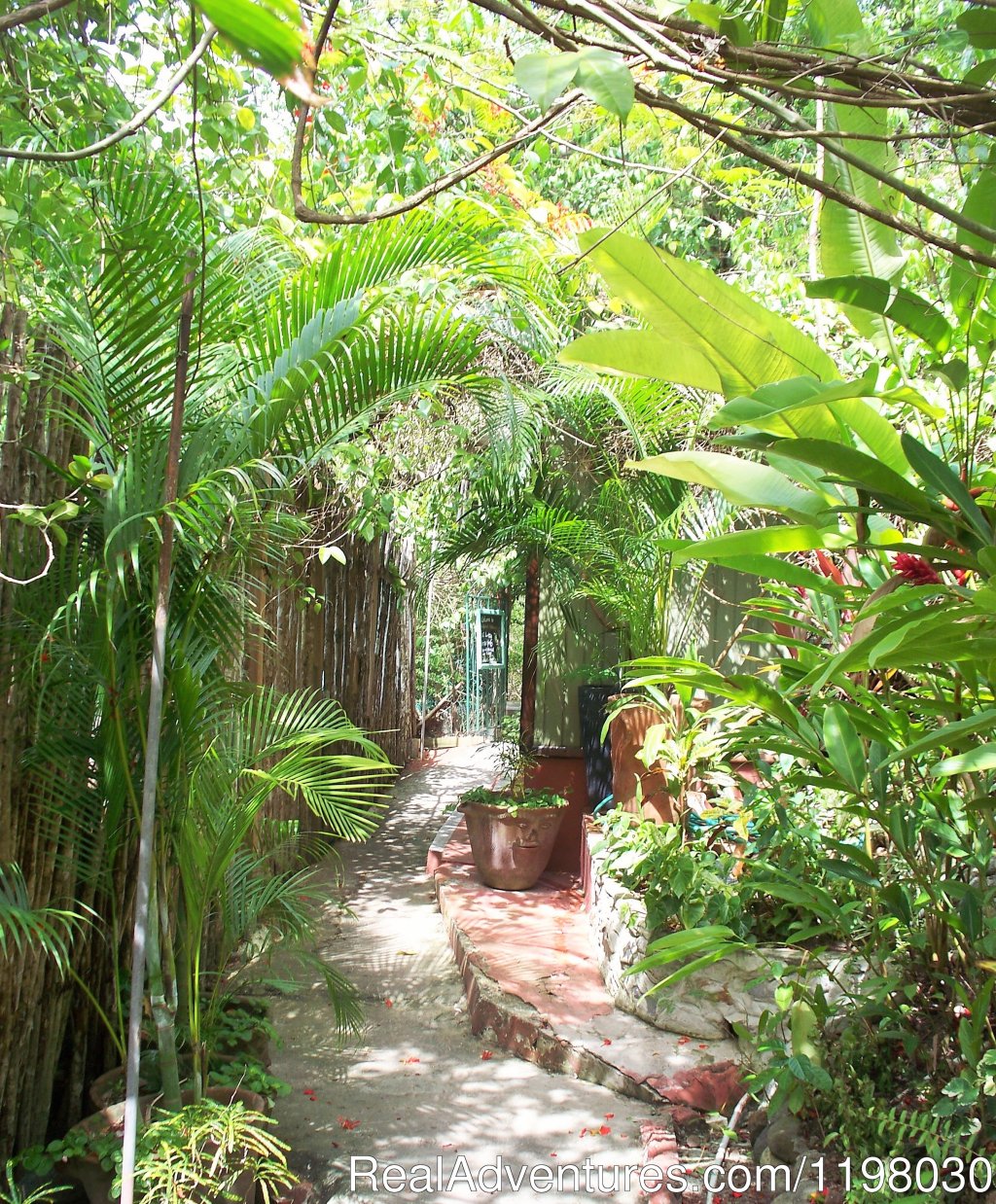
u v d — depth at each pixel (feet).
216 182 11.87
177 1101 8.56
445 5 12.66
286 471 9.77
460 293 13.41
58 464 9.07
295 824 11.76
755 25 6.24
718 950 8.99
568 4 4.81
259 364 9.55
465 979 14.66
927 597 6.09
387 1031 13.19
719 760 13.17
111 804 8.68
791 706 8.70
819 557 9.89
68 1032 9.86
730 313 5.55
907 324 5.84
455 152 14.44
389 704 31.65
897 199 6.48
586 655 21.56
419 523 22.04
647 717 16.07
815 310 12.05
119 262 8.38
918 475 5.87
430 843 23.98
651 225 13.65
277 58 1.90
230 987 11.63
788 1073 8.72
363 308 9.40
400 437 18.95
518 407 15.34
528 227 14.32
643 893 13.24
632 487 17.26
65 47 9.78
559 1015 12.66
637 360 5.68
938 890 8.69
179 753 8.67
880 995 8.58
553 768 21.08
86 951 9.90
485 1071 12.00
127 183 8.49
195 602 8.72
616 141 12.54
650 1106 11.04
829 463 5.63
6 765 8.49
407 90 13.10
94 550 8.80
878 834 11.82
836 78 5.49
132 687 8.45
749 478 6.42
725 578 19.56
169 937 8.87
